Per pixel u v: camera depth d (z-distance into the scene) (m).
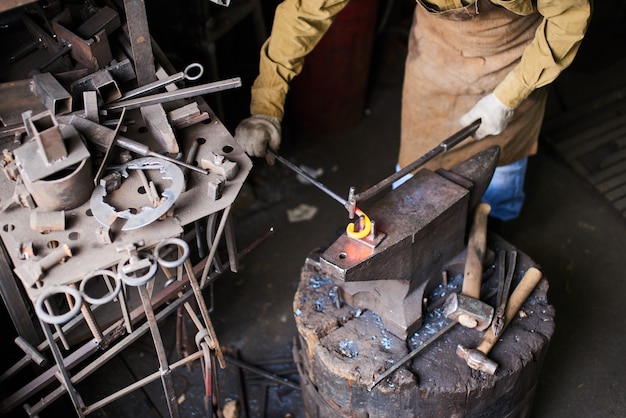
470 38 2.94
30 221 2.17
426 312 2.78
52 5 2.80
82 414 2.48
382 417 2.69
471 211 3.00
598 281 3.81
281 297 3.73
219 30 3.73
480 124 2.92
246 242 3.95
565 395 3.38
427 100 3.25
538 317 2.79
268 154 2.86
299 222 4.05
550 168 4.32
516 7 2.68
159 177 2.31
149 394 3.33
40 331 2.68
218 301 3.70
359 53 4.16
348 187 4.24
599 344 3.55
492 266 2.96
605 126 4.42
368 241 2.46
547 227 4.05
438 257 2.75
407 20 5.00
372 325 2.73
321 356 2.64
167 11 3.66
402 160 3.59
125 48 2.74
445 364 2.63
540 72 2.75
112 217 2.16
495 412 2.78
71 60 2.70
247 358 3.51
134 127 2.48
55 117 2.32
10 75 2.70
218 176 2.34
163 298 2.54
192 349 3.31
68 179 2.12
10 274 2.43
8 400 2.45
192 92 2.46
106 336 2.42
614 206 4.09
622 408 3.33
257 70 4.35
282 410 3.34
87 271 2.09
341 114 4.43
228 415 3.27
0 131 2.37
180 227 2.21
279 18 2.83
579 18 2.61
